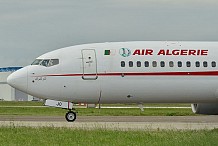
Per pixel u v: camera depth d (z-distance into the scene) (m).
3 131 69.62
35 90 85.25
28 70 85.69
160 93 87.06
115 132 67.69
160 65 86.69
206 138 57.12
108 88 85.62
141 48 87.38
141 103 89.50
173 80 86.88
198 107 92.25
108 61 85.81
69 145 56.19
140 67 86.06
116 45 87.56
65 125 80.94
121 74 85.69
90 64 85.56
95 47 87.25
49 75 85.19
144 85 86.12
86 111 139.62
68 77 85.19
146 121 94.31
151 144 55.72
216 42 90.88
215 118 105.56
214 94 88.38
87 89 85.50
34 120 96.62
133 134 65.38
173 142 55.84
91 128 73.44
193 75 87.31
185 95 88.00
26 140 60.38
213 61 88.19
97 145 55.78
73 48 87.31
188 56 87.88
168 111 141.00
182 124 85.38
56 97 85.75
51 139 61.06
